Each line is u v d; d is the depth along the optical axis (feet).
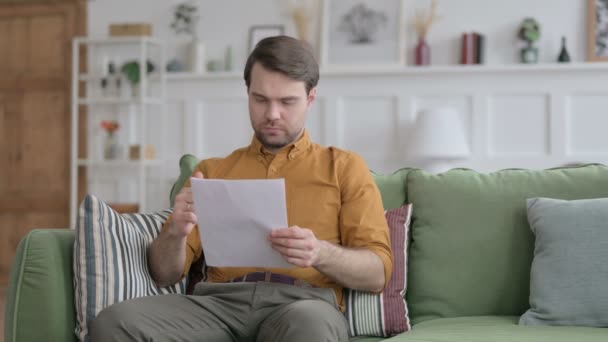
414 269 6.79
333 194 6.50
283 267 5.70
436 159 15.89
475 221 6.72
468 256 6.64
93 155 18.13
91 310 5.80
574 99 16.01
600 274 5.93
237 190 5.39
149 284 6.27
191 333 5.75
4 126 18.78
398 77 16.63
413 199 7.07
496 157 16.28
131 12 17.97
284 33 17.28
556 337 5.37
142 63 16.84
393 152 16.70
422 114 15.60
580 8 16.06
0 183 18.81
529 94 16.15
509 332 5.59
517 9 16.29
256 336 5.99
